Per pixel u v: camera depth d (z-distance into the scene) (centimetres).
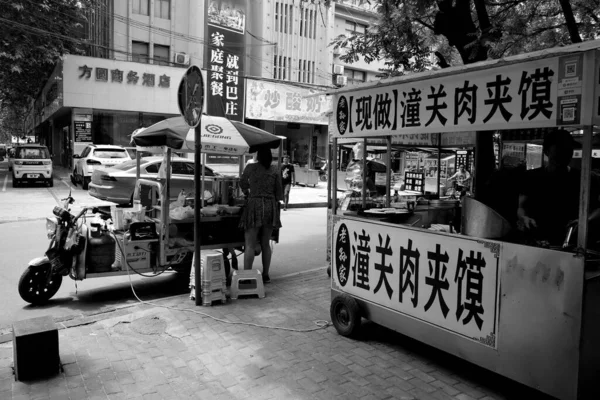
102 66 2009
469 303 330
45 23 1797
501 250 308
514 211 382
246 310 504
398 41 759
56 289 563
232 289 545
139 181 638
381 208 482
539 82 288
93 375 358
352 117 433
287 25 2617
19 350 344
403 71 802
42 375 354
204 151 562
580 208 270
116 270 554
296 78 2664
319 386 342
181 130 554
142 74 2088
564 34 767
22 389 336
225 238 636
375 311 406
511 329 304
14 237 938
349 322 426
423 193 707
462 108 337
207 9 2267
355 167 791
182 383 347
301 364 377
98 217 590
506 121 308
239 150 577
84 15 2166
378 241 401
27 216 1175
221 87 2323
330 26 2733
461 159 818
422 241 363
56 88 2134
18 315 516
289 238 1012
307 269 732
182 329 448
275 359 386
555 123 280
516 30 741
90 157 1714
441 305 350
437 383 347
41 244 874
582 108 265
